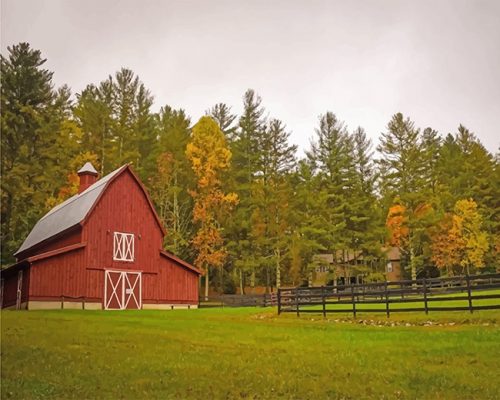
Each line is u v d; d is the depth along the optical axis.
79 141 59.81
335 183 59.84
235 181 61.34
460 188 62.78
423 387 10.49
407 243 56.84
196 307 41.22
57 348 14.27
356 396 9.95
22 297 33.53
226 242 59.34
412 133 61.50
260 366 12.46
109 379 10.88
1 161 45.59
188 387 10.45
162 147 61.69
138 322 22.45
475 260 53.22
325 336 17.88
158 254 39.66
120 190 38.19
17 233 50.78
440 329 18.77
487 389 10.27
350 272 58.56
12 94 47.66
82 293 34.50
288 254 54.62
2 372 11.21
